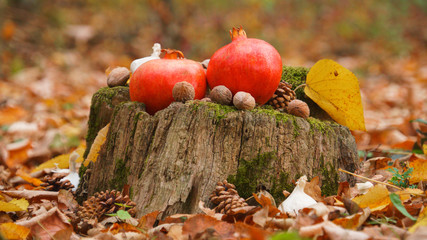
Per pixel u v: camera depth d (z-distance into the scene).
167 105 2.21
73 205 2.25
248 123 2.01
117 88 2.49
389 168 2.51
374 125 4.43
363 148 3.53
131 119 2.17
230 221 1.84
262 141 2.01
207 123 2.02
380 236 1.60
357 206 1.79
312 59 11.25
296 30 12.73
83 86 7.07
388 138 3.81
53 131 4.12
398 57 10.76
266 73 2.09
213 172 2.00
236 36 2.20
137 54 9.72
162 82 2.16
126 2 10.88
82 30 10.05
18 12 9.79
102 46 9.95
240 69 2.08
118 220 1.95
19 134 4.44
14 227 1.72
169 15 9.82
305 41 12.25
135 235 1.74
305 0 13.97
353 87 2.24
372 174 2.68
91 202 2.05
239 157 2.02
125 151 2.16
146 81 2.17
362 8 13.73
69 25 10.41
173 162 2.01
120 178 2.17
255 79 2.09
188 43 9.60
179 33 9.75
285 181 2.03
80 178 2.42
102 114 2.46
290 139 2.04
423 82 7.47
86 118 5.04
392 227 1.64
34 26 9.60
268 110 2.10
